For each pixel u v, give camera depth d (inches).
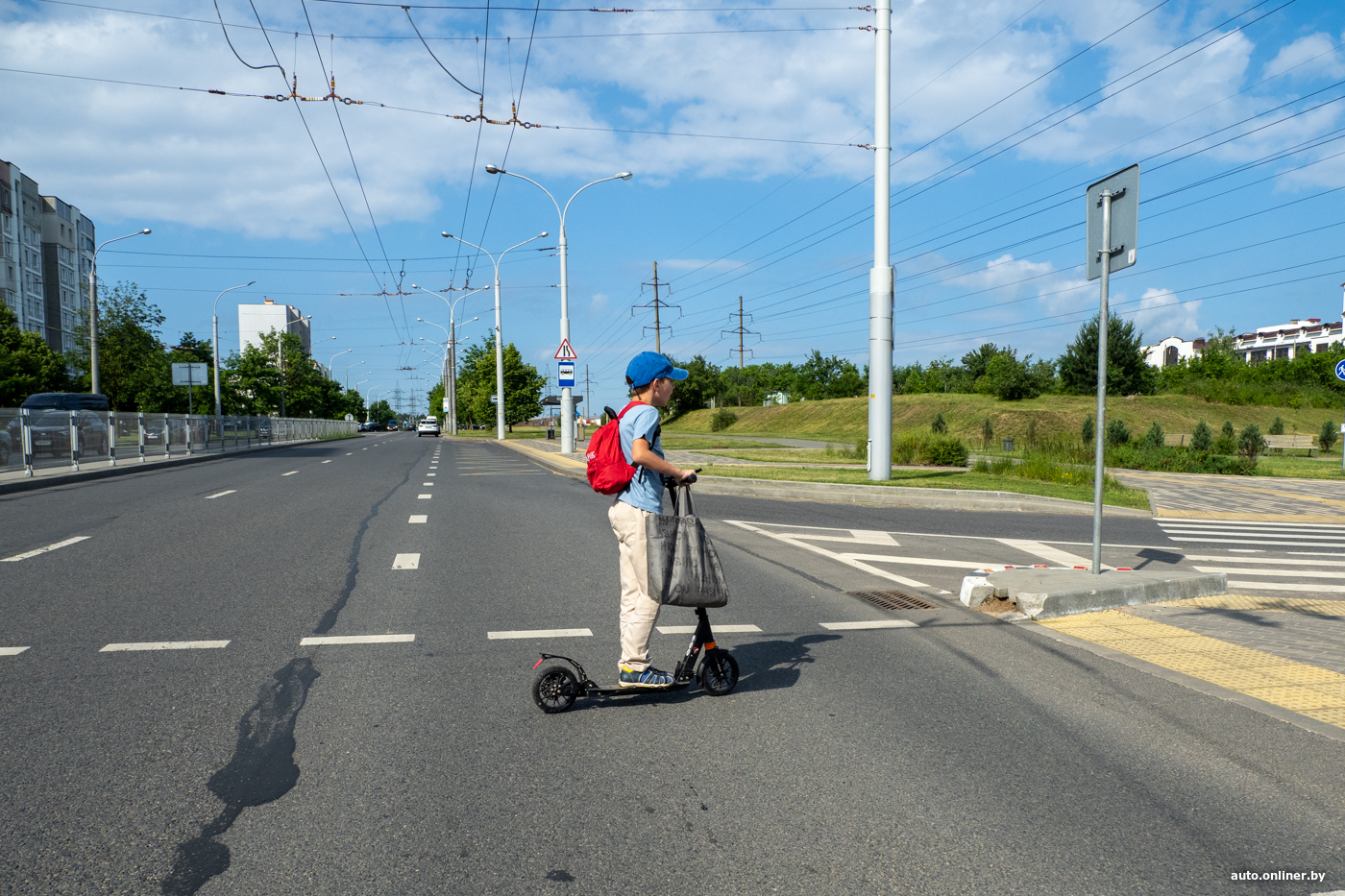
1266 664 197.8
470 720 156.6
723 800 124.0
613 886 100.3
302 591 269.1
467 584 282.4
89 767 133.0
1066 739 149.2
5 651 197.0
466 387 3321.9
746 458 1038.4
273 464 1035.9
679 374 168.4
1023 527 475.5
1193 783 131.3
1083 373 2426.2
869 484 629.6
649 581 160.4
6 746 140.9
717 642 215.0
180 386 1914.4
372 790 126.2
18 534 389.4
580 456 1074.7
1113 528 481.7
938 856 108.3
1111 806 123.1
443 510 498.0
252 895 98.0
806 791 127.1
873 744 146.3
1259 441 1148.5
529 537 390.3
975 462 917.2
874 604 265.0
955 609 258.7
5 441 719.1
